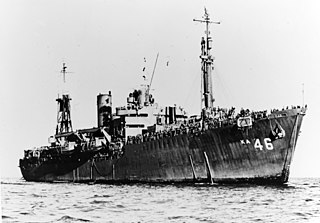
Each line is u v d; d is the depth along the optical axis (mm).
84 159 66875
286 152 44000
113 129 66188
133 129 63406
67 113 73312
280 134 43562
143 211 38312
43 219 38375
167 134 52750
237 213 36094
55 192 54625
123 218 36438
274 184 45312
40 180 77750
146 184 55875
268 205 38094
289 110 43188
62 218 37938
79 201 46188
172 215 36375
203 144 48344
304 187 47500
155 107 64500
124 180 59469
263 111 44938
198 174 49625
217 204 39281
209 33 52438
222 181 47938
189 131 49656
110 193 50250
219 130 46594
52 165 74312
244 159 45875
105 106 68250
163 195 44719
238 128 44906
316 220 33656
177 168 51594
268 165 44906
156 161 54031
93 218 37281
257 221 33688
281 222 32844
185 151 50188
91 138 68438
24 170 81375
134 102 64438
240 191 44438
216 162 47844
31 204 45062
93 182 65562
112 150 61281
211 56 52031
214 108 51469
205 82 51719
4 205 44312
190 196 43125
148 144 54688
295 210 36375
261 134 44375
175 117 61406
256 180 45875
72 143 71312
